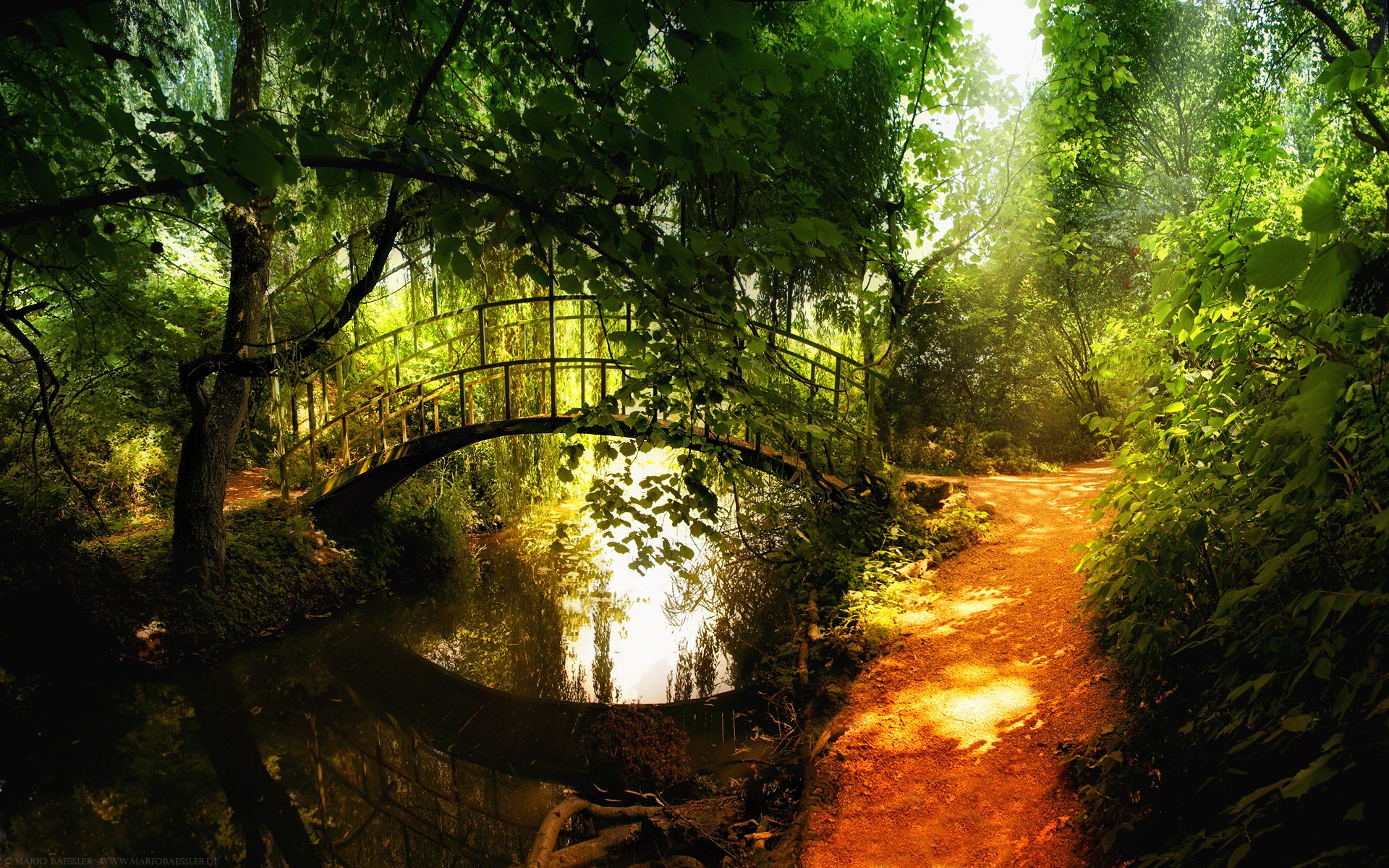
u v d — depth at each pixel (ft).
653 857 14.83
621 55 6.48
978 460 41.37
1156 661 11.44
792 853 12.39
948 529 26.76
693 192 23.73
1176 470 10.44
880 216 27.86
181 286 32.71
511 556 35.86
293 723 21.43
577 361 27.76
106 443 29.48
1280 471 8.54
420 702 23.02
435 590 31.81
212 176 7.06
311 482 34.06
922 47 27.45
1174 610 10.50
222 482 26.22
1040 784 12.16
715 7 5.91
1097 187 39.45
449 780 18.89
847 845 12.12
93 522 26.02
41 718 20.07
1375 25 31.01
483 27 19.15
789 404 17.35
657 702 22.04
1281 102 36.86
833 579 24.85
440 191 8.24
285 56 26.35
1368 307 9.30
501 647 27.04
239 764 19.36
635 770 17.87
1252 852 7.52
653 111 6.61
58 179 11.42
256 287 25.79
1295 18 34.12
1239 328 8.79
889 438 29.40
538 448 33.37
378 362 38.32
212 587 25.63
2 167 7.62
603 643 26.96
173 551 25.57
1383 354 6.66
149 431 31.42
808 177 24.53
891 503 26.89
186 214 13.20
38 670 21.24
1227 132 34.40
